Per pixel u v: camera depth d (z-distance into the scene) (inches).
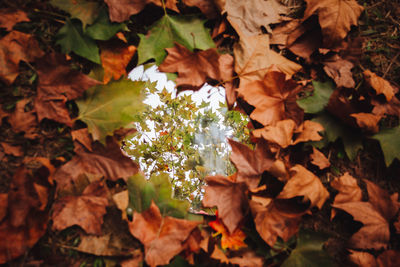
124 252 30.4
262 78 32.6
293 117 32.4
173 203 31.8
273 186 32.2
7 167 30.2
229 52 33.7
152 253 30.2
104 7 31.4
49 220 30.2
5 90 30.5
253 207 30.9
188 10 33.2
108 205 30.8
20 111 30.3
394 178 33.3
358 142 33.0
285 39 33.7
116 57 32.3
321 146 32.9
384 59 34.6
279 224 31.0
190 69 32.1
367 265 31.2
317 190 31.2
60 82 30.4
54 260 29.9
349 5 32.6
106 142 30.6
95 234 30.5
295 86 32.1
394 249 31.9
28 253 29.5
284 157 32.7
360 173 33.3
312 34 33.5
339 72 33.4
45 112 30.3
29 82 30.8
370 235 31.3
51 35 31.4
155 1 31.6
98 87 31.3
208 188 31.8
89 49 31.2
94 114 31.1
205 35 32.6
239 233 32.1
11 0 30.7
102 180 31.0
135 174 31.7
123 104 31.4
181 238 30.7
